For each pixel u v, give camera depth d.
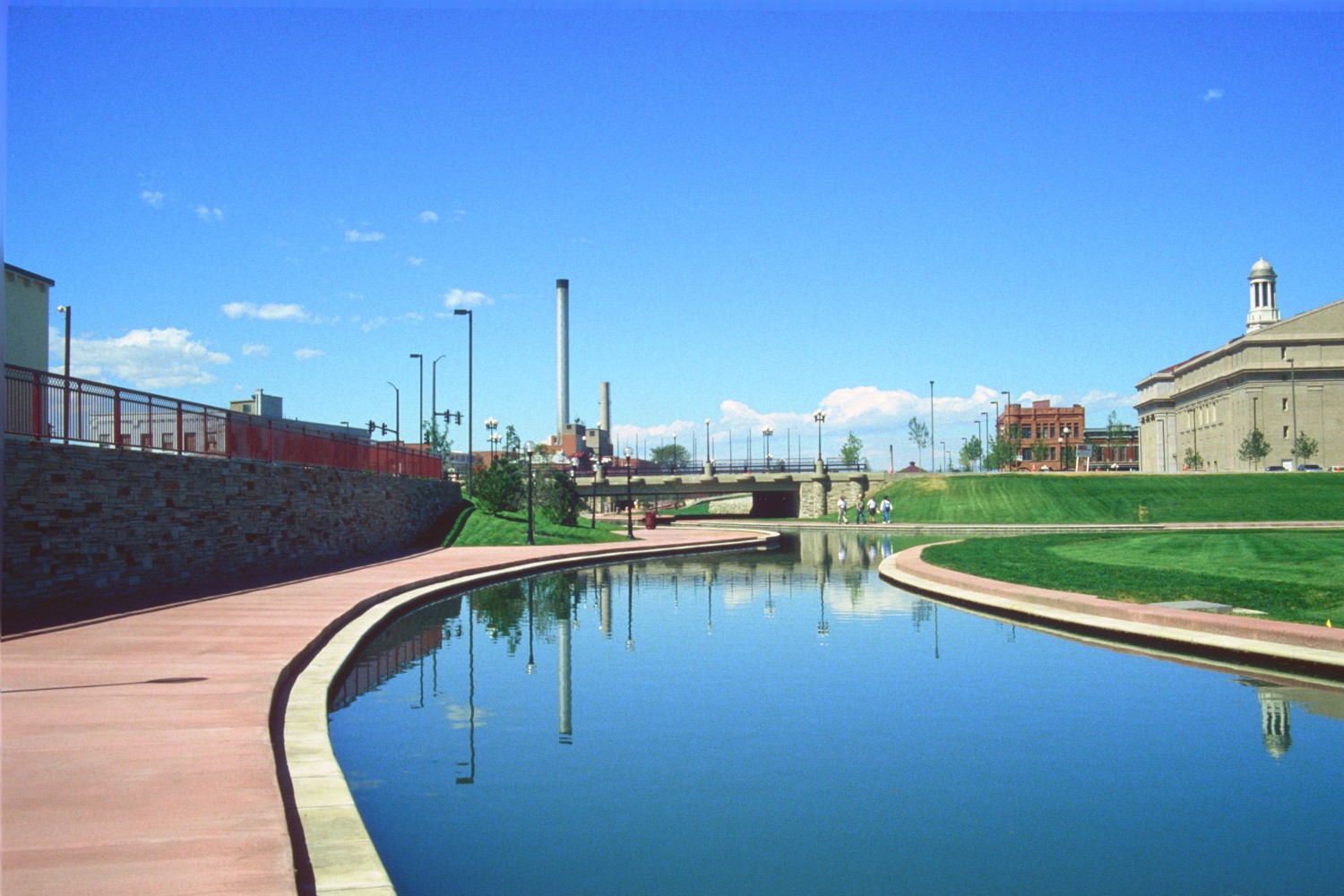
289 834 6.55
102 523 20.12
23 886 5.44
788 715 12.19
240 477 26.69
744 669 15.17
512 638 18.34
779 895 6.87
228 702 10.20
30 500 17.75
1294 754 10.39
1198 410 136.38
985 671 15.02
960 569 28.84
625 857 7.60
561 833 8.12
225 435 26.62
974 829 8.24
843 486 100.56
